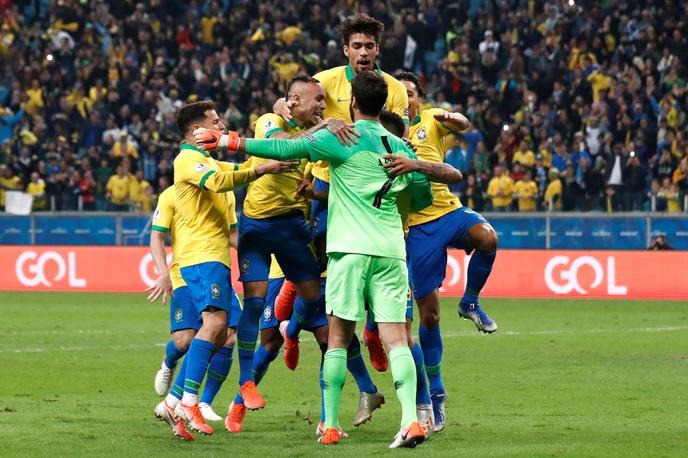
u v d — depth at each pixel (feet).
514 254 213.05
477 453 69.97
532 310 188.65
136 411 89.40
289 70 269.44
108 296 215.31
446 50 282.15
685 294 204.74
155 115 264.72
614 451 70.95
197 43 284.41
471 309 90.02
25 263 229.45
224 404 95.25
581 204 222.89
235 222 85.56
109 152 252.42
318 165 83.30
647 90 254.27
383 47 277.85
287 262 83.10
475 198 226.17
